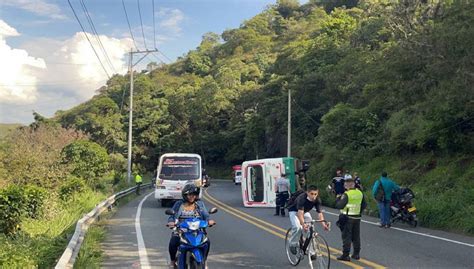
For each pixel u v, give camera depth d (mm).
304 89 45844
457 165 19969
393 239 12125
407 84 21500
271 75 62125
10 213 15289
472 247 10891
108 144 67188
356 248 9508
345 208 9453
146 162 78062
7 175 26953
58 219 16062
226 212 19938
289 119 41875
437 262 9180
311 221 8836
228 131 80938
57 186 26141
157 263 9305
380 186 14742
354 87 33969
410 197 14727
